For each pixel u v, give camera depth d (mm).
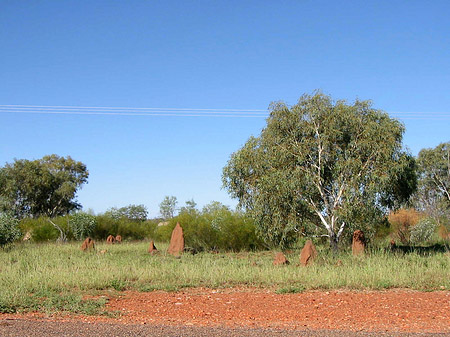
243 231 28594
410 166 23656
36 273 14742
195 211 33000
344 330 8477
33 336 7539
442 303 11531
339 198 21547
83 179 68188
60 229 35875
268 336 7699
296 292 13328
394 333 8133
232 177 24812
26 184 56875
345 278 14562
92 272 15125
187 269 16469
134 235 41719
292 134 22453
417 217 38438
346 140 22359
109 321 9352
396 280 14344
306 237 23453
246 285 14508
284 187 21125
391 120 22125
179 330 8188
